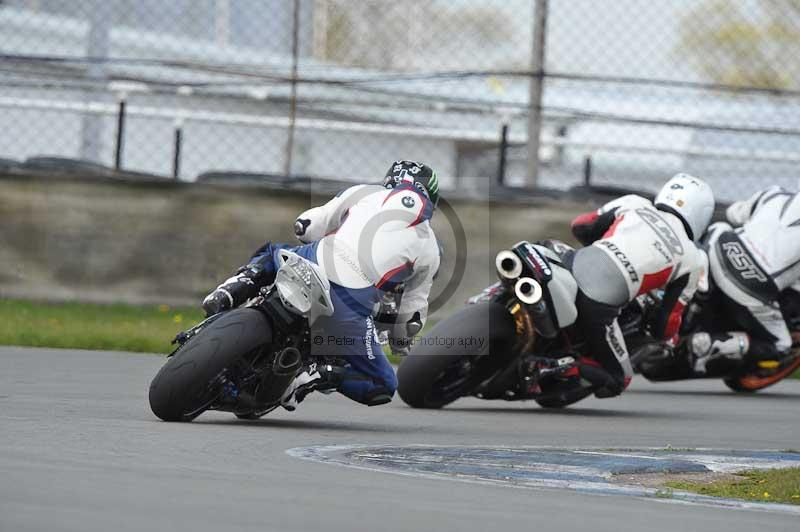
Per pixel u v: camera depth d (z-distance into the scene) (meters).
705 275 28.36
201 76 58.22
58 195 43.34
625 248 26.77
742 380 33.62
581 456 18.77
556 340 26.95
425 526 12.42
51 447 16.41
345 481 15.22
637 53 47.31
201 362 19.89
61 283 43.34
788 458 19.80
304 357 21.09
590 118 45.03
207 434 19.06
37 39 58.72
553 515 13.66
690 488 16.66
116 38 59.44
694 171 57.81
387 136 55.75
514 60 56.16
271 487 14.30
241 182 44.19
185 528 11.52
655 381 33.16
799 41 55.22
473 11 55.34
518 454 18.70
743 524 13.88
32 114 55.12
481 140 53.72
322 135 56.59
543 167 58.78
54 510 11.96
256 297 21.53
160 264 43.53
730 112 57.44
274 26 62.12
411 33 58.12
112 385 26.00
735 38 55.09
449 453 18.48
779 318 32.69
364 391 21.55
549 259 25.97
